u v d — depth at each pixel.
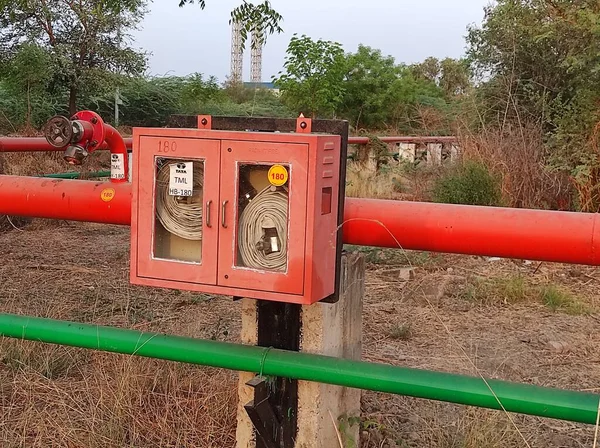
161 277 2.47
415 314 5.42
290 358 2.54
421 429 3.50
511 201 8.52
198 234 2.44
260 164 2.28
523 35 10.84
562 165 8.40
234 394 3.56
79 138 2.66
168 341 2.67
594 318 5.43
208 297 5.77
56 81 22.45
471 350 4.66
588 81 8.84
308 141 2.21
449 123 11.59
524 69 11.00
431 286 6.04
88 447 3.23
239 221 2.36
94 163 12.14
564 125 8.69
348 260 2.96
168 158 2.41
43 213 2.94
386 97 28.47
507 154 8.81
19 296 5.68
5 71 21.17
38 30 21.67
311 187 2.23
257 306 2.82
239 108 29.70
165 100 28.38
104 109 26.75
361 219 2.56
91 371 4.04
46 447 3.25
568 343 4.82
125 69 23.56
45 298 5.66
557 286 6.11
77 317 5.18
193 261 2.44
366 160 12.41
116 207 2.82
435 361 4.44
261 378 2.64
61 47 21.62
